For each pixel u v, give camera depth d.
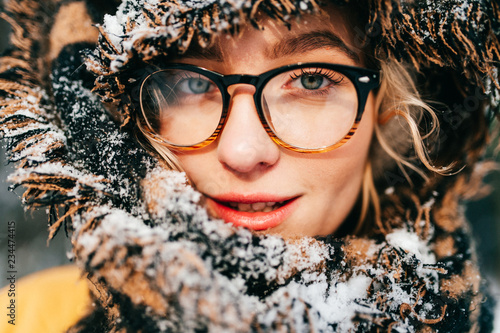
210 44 0.24
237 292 0.23
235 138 0.26
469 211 0.69
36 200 0.25
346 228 0.33
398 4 0.25
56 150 0.27
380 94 0.30
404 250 0.29
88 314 0.30
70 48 0.28
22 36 0.29
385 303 0.27
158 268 0.23
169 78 0.27
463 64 0.27
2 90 0.28
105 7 0.29
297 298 0.25
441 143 0.32
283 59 0.26
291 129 0.27
